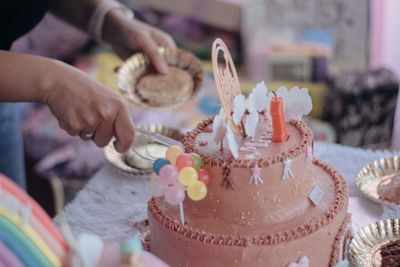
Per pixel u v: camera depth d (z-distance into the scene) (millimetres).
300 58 2100
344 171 1188
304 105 978
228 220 901
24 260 680
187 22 2238
